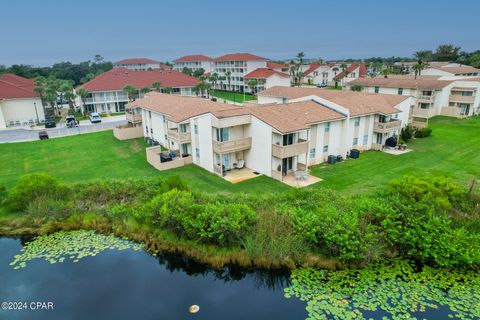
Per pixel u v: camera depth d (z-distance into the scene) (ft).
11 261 53.16
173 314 41.83
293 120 90.58
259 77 277.85
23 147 125.08
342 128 104.78
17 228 63.21
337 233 50.21
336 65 370.94
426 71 252.83
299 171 90.53
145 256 55.16
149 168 98.94
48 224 62.75
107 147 124.26
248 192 79.05
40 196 68.28
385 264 50.47
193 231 54.65
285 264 50.60
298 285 46.34
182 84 242.58
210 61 393.91
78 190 72.33
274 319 40.37
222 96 286.66
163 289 47.50
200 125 95.14
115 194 70.54
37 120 183.73
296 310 41.88
